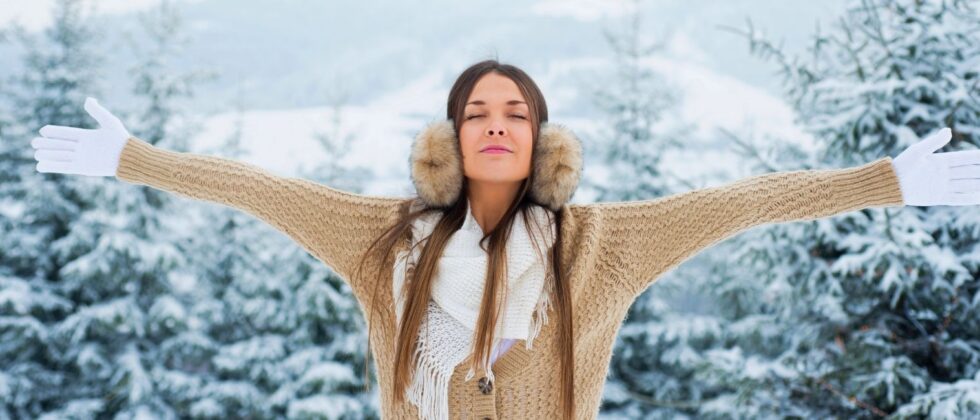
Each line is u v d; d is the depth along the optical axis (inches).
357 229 79.6
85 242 395.2
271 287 390.9
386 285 77.4
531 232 76.1
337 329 387.5
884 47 215.2
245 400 379.6
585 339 77.2
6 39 428.8
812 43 235.1
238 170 79.2
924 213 216.8
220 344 412.8
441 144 76.0
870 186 77.0
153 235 406.6
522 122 77.4
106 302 394.3
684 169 399.5
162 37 431.8
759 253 239.0
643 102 397.1
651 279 79.5
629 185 390.6
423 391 73.6
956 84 207.8
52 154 79.4
